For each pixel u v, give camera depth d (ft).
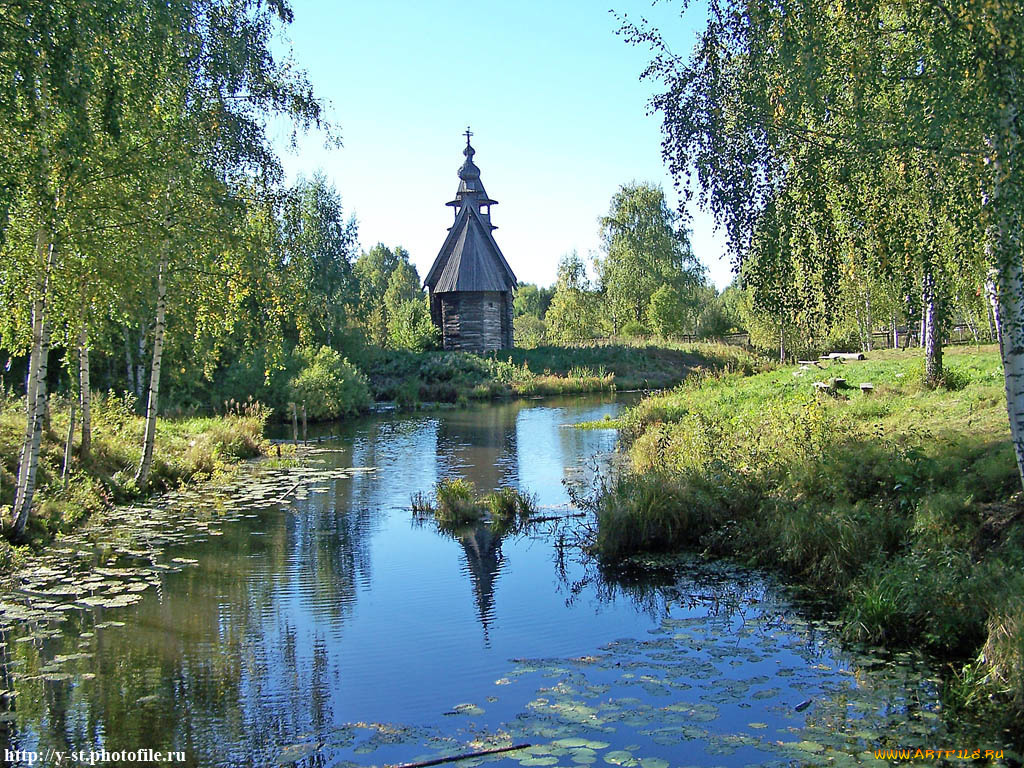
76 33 30.22
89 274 38.96
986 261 25.66
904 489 32.81
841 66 26.25
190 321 56.95
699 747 18.60
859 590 27.45
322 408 105.19
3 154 30.27
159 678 23.72
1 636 27.20
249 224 46.55
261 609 30.09
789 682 22.20
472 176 174.29
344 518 46.60
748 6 26.76
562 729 19.74
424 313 185.68
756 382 83.87
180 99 40.29
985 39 22.15
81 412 52.85
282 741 19.62
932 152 25.21
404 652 25.59
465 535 42.24
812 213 28.40
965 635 23.56
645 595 31.12
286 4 44.47
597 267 206.08
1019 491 29.17
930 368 54.34
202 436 70.54
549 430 89.56
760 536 34.81
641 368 157.69
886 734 19.07
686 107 28.19
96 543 40.34
